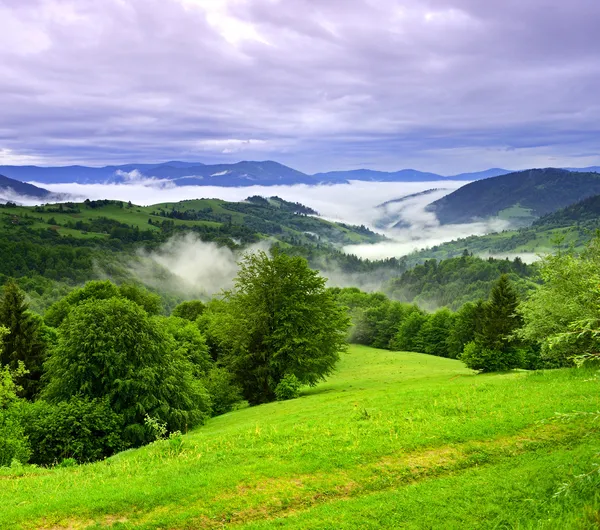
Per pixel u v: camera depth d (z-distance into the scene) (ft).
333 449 57.72
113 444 99.25
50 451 94.38
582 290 98.73
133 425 104.58
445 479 48.98
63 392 110.63
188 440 71.82
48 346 176.65
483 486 46.55
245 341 158.81
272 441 64.90
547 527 37.73
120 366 110.83
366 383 169.78
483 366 162.71
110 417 102.73
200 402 127.75
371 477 50.26
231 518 43.68
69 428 96.58
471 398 78.54
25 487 54.29
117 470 58.44
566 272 103.96
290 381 144.56
